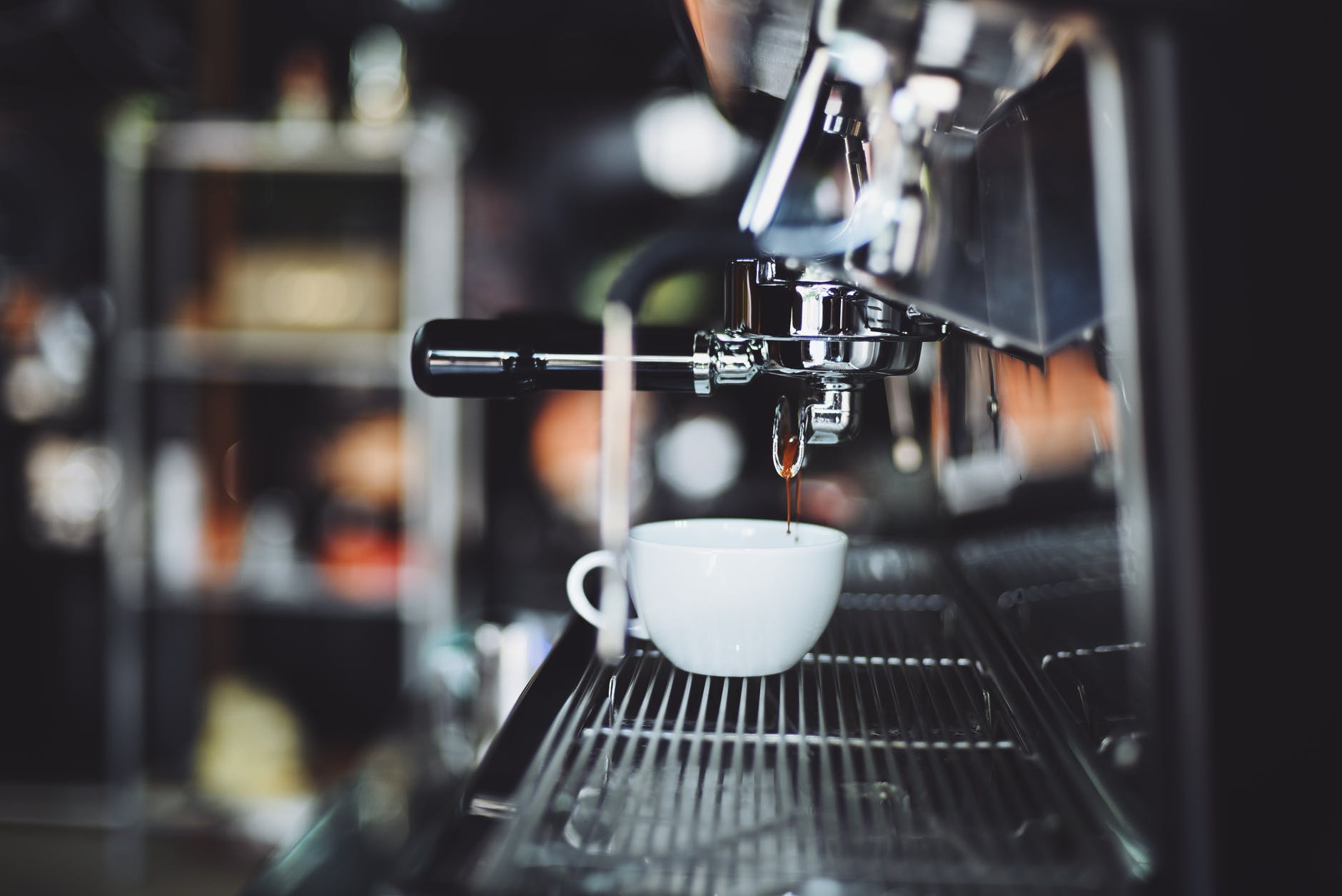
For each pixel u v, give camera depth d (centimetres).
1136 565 30
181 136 176
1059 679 45
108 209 189
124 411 177
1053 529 46
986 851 32
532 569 198
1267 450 28
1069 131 30
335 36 197
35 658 194
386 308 185
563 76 197
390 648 204
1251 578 28
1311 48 28
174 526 182
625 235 197
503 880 30
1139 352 29
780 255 33
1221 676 28
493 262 198
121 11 192
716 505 171
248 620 203
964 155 33
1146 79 28
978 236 32
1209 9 28
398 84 180
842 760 39
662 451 181
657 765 38
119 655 178
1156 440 29
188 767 184
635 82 196
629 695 47
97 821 177
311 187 195
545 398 193
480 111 198
